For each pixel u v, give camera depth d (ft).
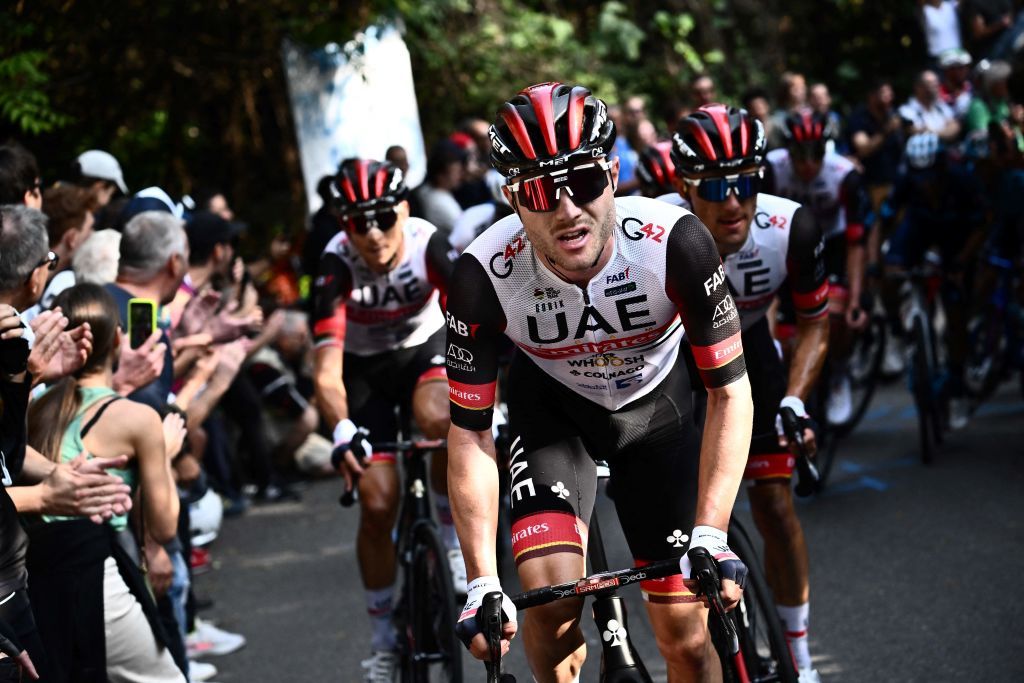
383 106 32.99
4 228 12.61
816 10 58.95
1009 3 46.47
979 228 28.50
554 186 10.48
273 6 32.91
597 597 12.03
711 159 14.32
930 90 42.01
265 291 31.89
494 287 11.60
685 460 12.94
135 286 16.57
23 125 26.50
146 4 31.86
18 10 28.27
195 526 21.89
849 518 24.22
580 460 12.76
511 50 44.98
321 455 32.04
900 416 32.76
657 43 54.08
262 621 21.93
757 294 15.92
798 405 14.96
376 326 18.72
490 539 11.16
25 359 11.40
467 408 11.66
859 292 25.89
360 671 19.20
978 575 20.36
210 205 29.09
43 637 12.82
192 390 18.78
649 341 12.13
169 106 36.01
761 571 14.49
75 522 13.05
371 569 17.66
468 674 18.30
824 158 25.53
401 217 17.74
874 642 18.12
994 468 26.45
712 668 12.80
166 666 13.85
